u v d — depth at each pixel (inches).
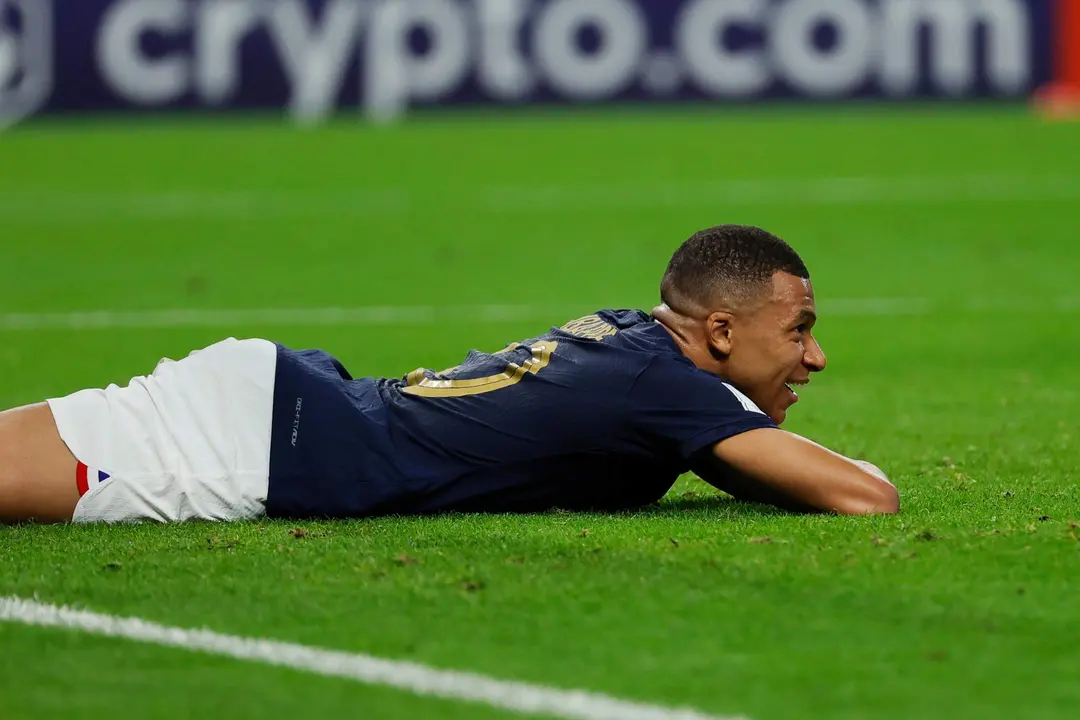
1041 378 1128.2
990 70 3250.5
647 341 664.4
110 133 3088.1
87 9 3196.4
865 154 2726.4
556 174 2559.1
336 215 2159.2
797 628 509.0
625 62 3253.0
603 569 567.2
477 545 602.5
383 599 540.1
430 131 3093.0
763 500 655.8
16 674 476.1
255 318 1433.3
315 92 3225.9
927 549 586.2
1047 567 566.3
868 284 1612.9
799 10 3221.0
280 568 576.7
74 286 1612.9
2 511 650.8
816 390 1092.5
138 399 674.8
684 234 1989.4
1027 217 2065.7
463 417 666.2
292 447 660.1
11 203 2292.1
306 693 459.8
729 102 3267.7
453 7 3211.1
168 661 485.7
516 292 1581.0
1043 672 473.1
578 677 470.3
